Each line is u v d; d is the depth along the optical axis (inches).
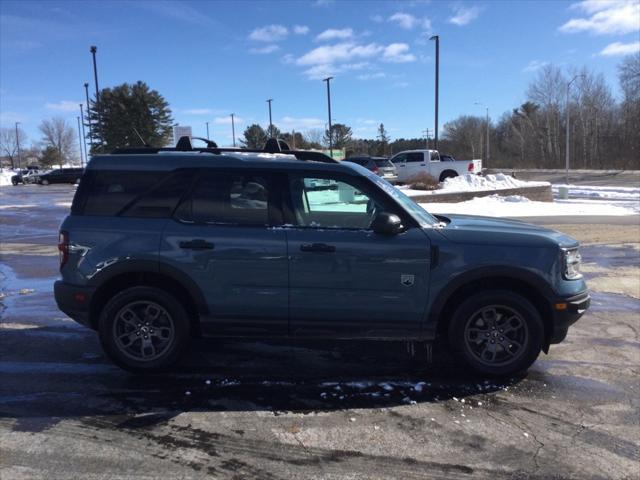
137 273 182.1
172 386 176.1
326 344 217.6
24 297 291.9
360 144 4074.8
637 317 257.0
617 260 398.6
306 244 174.1
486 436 144.6
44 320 248.8
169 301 180.2
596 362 199.5
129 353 183.2
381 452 136.0
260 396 168.9
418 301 175.3
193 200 180.4
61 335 227.5
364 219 180.4
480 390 174.6
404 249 173.5
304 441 141.1
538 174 2444.6
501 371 179.6
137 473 125.3
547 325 181.6
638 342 221.9
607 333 233.3
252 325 179.3
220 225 178.2
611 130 2970.0
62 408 159.5
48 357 201.9
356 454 135.0
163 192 181.2
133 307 182.2
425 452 136.3
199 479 123.2
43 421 150.9
